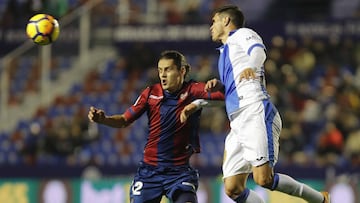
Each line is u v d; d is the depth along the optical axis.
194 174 28.83
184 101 28.52
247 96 27.14
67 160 64.25
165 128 28.53
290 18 77.44
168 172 28.55
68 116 72.19
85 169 60.00
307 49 75.31
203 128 66.06
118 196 51.88
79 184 52.34
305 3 82.00
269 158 26.97
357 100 68.88
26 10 75.94
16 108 73.25
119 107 74.06
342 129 63.34
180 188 28.16
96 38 77.81
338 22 75.94
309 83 72.00
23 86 74.38
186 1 79.06
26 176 60.50
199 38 76.69
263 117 27.06
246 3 84.50
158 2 79.06
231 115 27.58
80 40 75.75
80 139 65.88
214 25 28.83
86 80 76.44
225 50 27.95
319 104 68.31
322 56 75.69
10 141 70.12
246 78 26.06
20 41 76.69
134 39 77.50
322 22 75.88
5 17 77.06
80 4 77.44
